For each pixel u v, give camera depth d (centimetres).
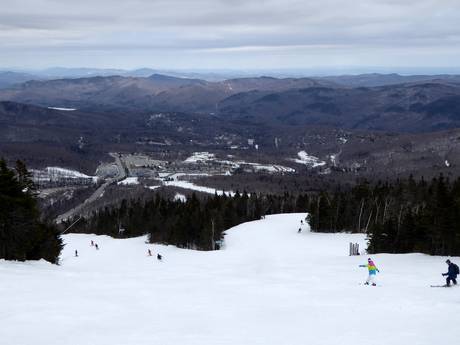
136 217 11344
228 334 1814
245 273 3853
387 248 6034
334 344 1686
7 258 4488
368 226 8456
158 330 1853
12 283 2705
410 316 2092
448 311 2170
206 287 2894
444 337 1750
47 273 3275
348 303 2398
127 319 2014
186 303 2377
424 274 3528
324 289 2841
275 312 2203
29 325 1858
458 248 5253
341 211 9156
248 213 11938
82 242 9094
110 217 12319
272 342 1711
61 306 2180
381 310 2222
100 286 2808
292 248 6706
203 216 9112
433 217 5575
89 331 1809
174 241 8962
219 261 5653
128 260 6481
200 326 1933
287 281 3222
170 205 12100
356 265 4331
